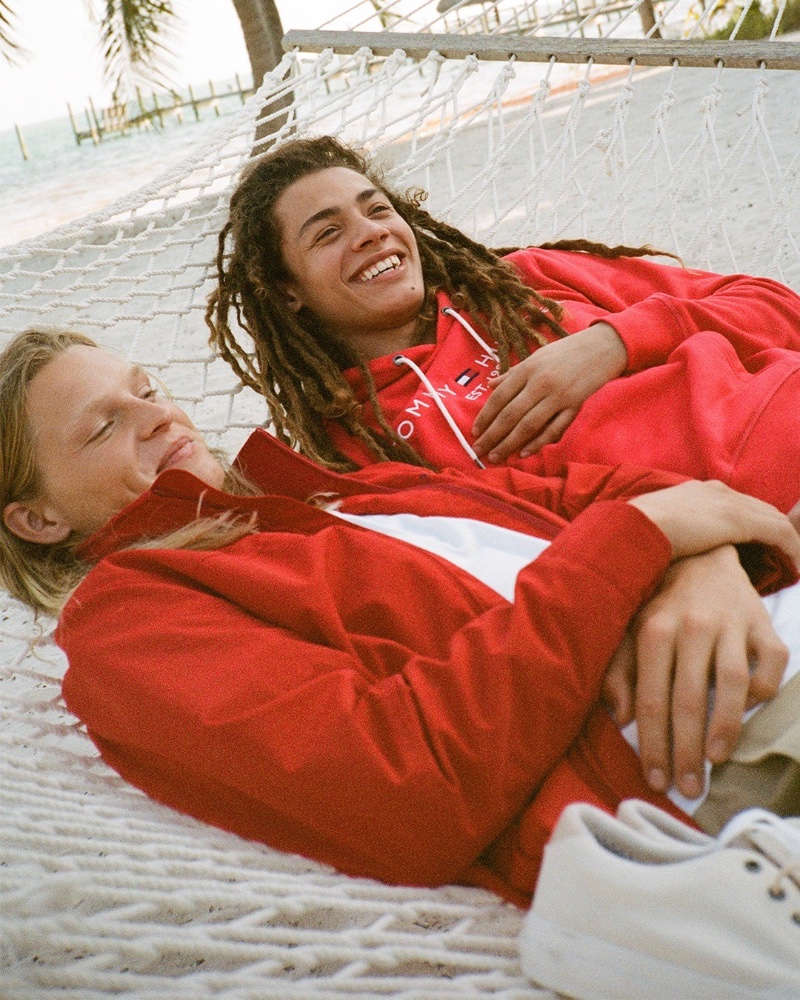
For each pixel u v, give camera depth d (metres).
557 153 2.49
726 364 1.51
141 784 1.03
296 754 0.90
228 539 1.24
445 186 5.99
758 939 0.77
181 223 2.23
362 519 1.29
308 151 1.93
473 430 1.58
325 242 1.78
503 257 2.03
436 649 1.08
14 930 0.75
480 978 0.84
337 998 0.77
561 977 0.82
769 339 1.65
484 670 0.94
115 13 7.98
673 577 1.04
